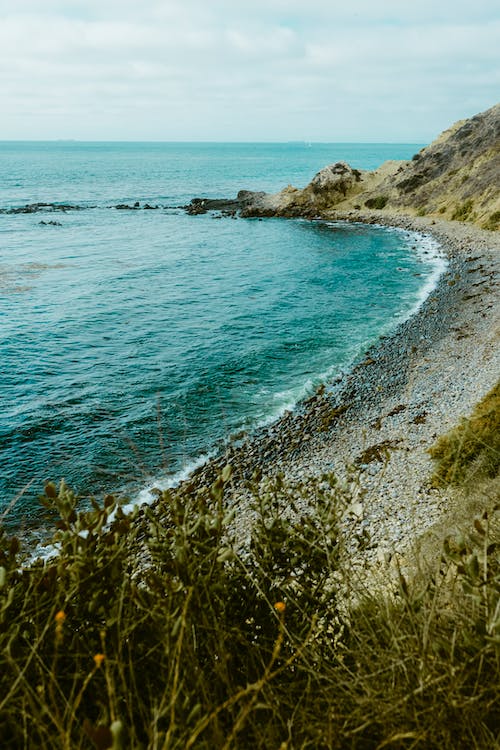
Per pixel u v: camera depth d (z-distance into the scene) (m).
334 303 40.16
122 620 2.38
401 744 1.87
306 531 3.14
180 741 1.69
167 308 39.19
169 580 2.48
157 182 164.50
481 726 1.97
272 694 2.15
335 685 2.12
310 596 2.90
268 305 39.97
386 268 50.62
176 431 21.66
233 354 30.16
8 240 66.56
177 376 27.16
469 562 2.50
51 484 2.79
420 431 18.91
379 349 30.42
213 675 2.34
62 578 2.54
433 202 74.25
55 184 154.38
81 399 24.34
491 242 53.66
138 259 56.97
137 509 2.86
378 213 79.94
